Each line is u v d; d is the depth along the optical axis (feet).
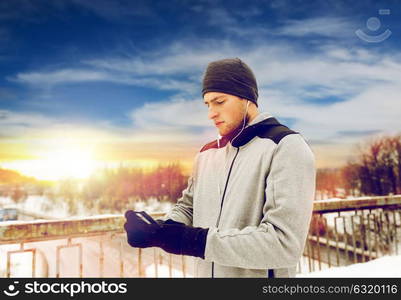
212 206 3.94
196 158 4.85
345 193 79.51
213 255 2.91
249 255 2.86
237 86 3.75
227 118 3.82
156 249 8.56
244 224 3.45
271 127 3.73
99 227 7.02
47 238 6.41
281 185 3.10
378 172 77.77
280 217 2.99
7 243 5.98
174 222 3.33
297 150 3.22
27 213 162.91
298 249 2.95
